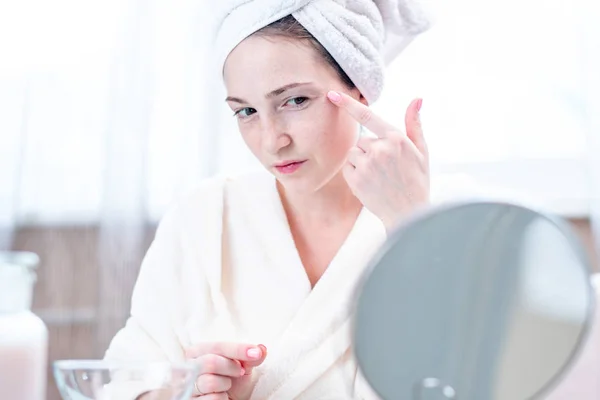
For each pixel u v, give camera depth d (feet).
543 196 6.18
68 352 6.34
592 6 6.11
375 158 3.16
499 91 6.26
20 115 6.42
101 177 6.40
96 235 6.40
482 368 1.85
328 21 3.39
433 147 6.23
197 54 6.33
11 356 3.02
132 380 2.34
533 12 6.22
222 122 6.28
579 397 2.40
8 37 6.43
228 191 4.07
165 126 6.33
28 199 6.41
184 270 4.00
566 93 6.22
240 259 3.93
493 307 1.86
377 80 3.60
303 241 3.92
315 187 3.58
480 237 1.87
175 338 3.90
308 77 3.36
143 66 6.33
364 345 1.83
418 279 1.86
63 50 6.46
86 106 6.45
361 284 1.85
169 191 6.31
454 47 6.24
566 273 1.86
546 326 1.86
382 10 3.72
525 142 6.25
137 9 6.36
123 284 6.23
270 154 3.48
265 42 3.33
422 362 1.84
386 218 3.18
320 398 3.44
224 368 3.10
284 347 3.49
